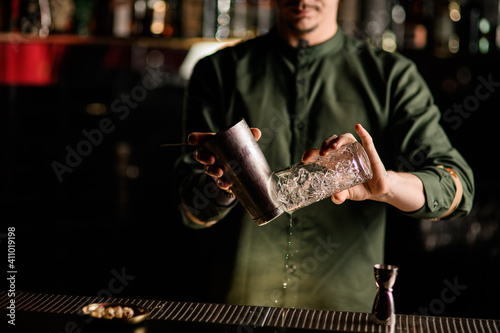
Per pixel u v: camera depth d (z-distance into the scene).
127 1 3.33
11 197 3.72
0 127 3.74
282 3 1.94
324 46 1.99
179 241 3.70
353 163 1.38
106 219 3.81
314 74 1.99
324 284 1.93
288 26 1.96
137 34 3.34
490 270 3.17
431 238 3.22
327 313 1.48
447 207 1.74
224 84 2.02
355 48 2.02
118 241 3.76
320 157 1.41
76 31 3.34
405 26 3.26
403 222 3.26
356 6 3.16
